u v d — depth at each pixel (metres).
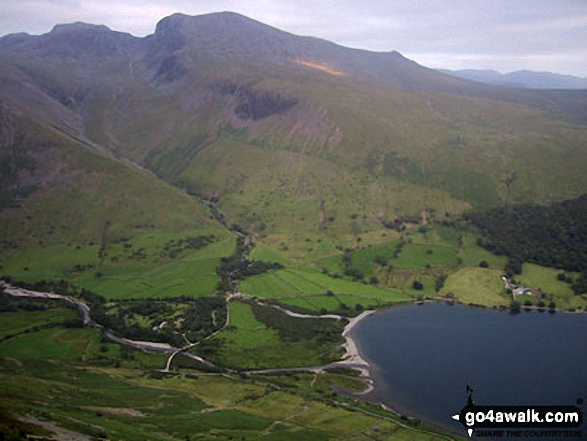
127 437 142.62
